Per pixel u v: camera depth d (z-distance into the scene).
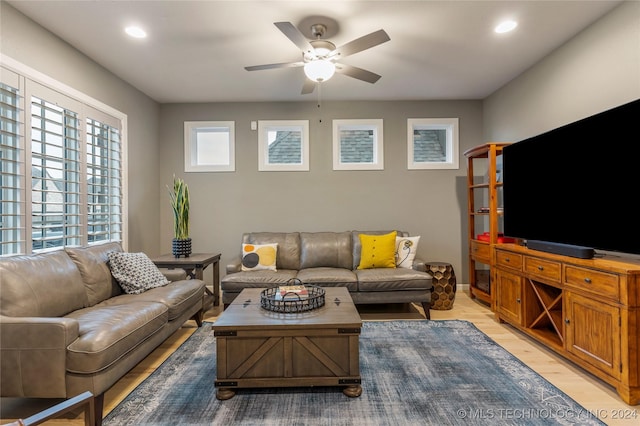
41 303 2.01
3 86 2.30
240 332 1.98
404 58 3.29
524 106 3.66
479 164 4.62
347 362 2.01
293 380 2.00
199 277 3.52
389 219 4.60
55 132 2.71
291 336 2.00
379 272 3.53
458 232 4.59
